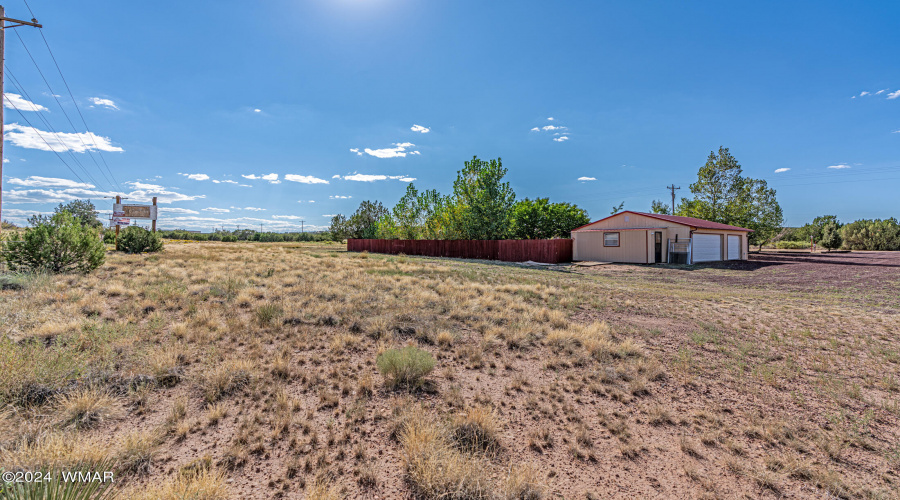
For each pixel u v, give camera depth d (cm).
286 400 372
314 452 299
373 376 456
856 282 1465
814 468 299
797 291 1282
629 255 2470
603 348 580
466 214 3094
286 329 604
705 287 1390
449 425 337
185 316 649
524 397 422
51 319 554
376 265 1720
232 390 394
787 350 602
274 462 285
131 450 275
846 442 338
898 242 4169
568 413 387
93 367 401
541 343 621
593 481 281
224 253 2162
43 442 269
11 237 995
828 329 726
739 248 2883
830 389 450
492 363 522
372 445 314
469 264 2127
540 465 298
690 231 2273
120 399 358
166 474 261
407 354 462
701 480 285
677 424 372
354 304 793
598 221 2627
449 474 260
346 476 272
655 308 912
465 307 837
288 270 1364
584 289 1190
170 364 430
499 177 3062
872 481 286
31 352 389
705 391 451
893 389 450
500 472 284
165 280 978
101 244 1145
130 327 543
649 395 438
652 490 273
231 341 544
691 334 691
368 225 4959
